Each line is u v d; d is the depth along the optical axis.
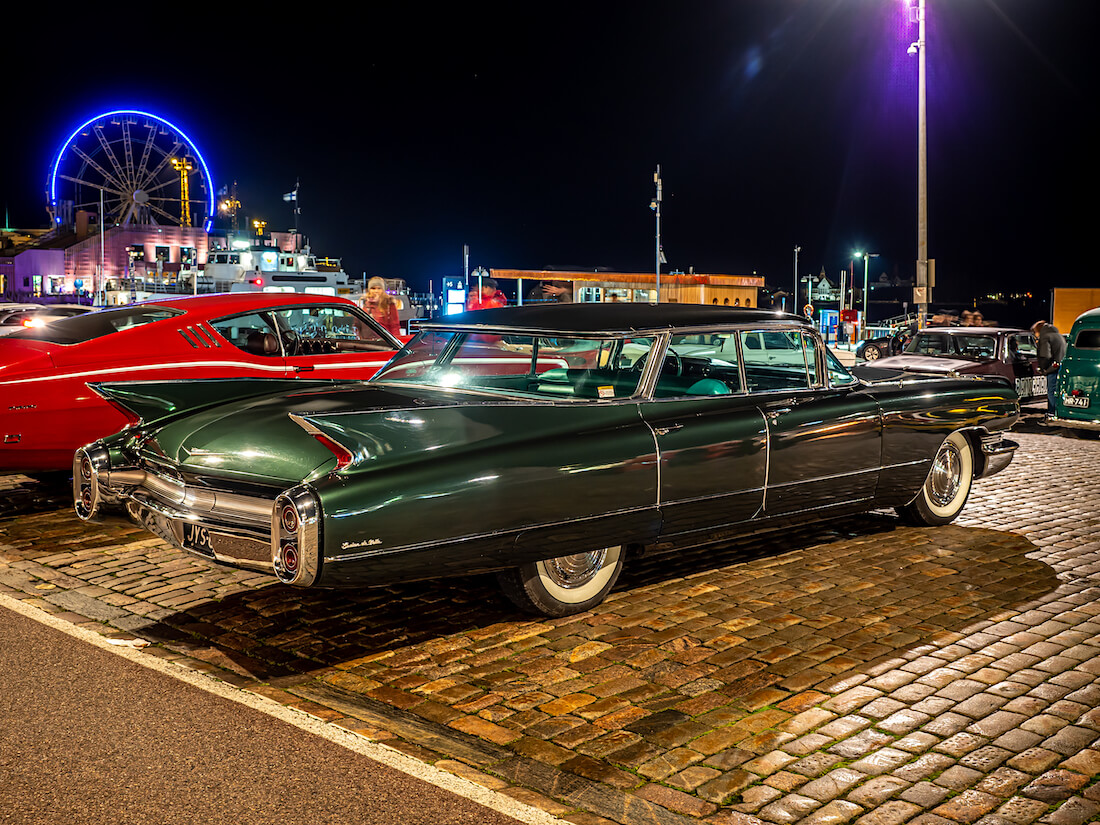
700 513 4.88
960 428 6.32
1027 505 7.41
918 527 6.63
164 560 5.75
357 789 3.07
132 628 4.61
